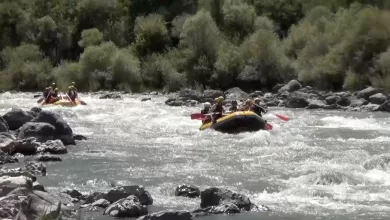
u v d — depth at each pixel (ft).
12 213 31.68
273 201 39.47
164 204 38.65
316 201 39.47
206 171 49.29
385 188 42.55
